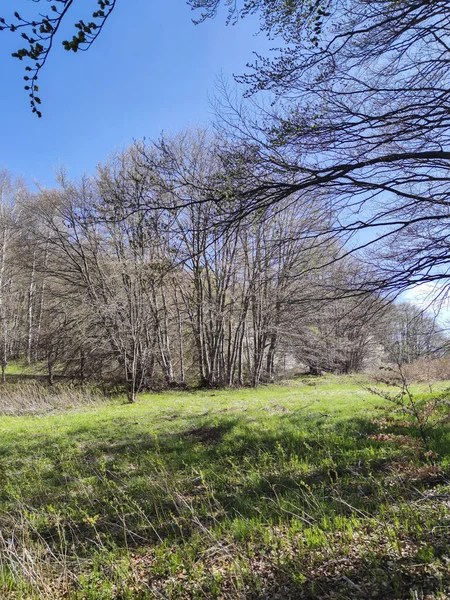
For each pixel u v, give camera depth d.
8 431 11.67
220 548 3.96
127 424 11.98
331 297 6.52
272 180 5.10
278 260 9.93
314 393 16.94
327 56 4.55
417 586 2.95
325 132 4.99
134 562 4.14
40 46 2.26
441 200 5.71
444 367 10.83
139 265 17.12
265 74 4.73
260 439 8.55
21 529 4.68
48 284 25.02
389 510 4.27
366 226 5.91
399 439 5.19
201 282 21.89
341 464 6.19
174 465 7.45
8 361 31.59
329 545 3.70
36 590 3.66
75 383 21.47
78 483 6.84
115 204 5.22
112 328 19.75
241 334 23.81
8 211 29.06
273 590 3.28
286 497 5.18
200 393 20.23
